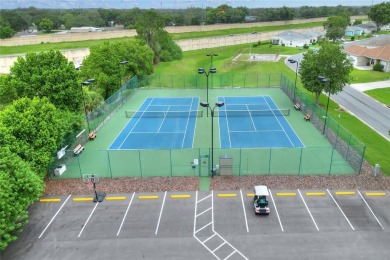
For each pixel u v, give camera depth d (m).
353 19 191.50
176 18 167.00
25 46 106.25
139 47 65.69
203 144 36.69
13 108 27.33
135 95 58.09
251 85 63.41
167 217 24.19
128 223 23.66
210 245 21.33
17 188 20.92
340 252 20.47
